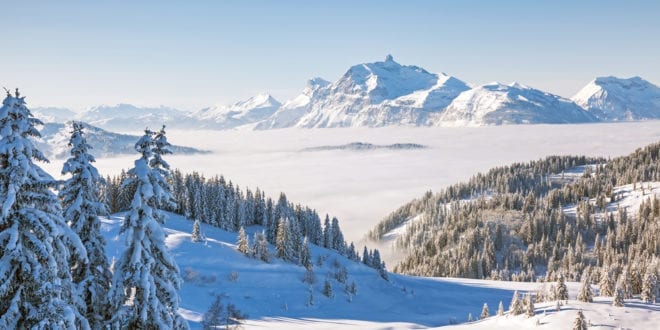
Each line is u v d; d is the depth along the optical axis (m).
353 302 114.19
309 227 170.25
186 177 157.62
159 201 20.78
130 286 20.44
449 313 110.75
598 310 77.44
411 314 108.75
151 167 21.28
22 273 15.96
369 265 158.88
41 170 17.05
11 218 15.97
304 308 103.44
